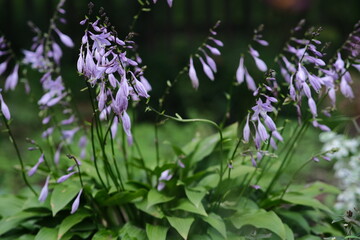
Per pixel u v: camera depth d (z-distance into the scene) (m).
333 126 5.59
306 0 15.72
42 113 5.60
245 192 5.45
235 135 5.74
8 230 5.25
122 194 4.89
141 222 5.33
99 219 5.39
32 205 5.16
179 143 9.88
